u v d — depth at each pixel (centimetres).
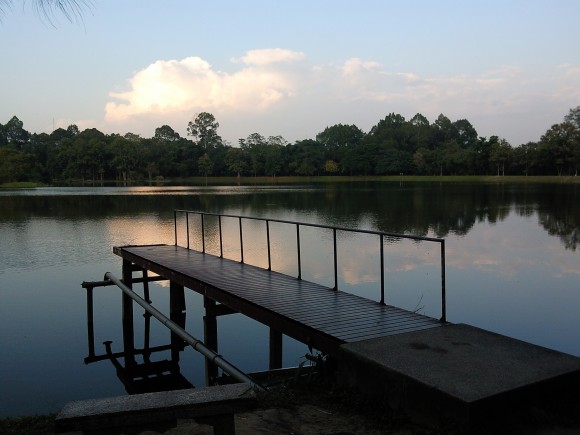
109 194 6109
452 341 472
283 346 998
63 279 1608
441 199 4725
